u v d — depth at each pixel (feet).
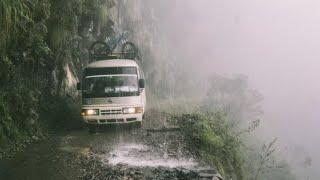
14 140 44.55
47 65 59.11
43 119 53.67
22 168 36.81
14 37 45.27
